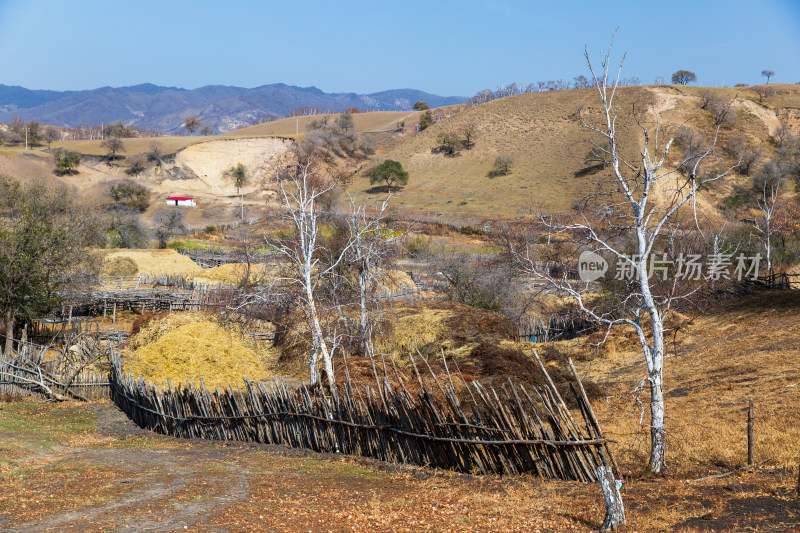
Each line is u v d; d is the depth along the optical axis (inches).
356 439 556.7
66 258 1339.8
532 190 4426.7
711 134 4687.5
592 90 6122.1
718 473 427.2
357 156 6412.4
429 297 1485.0
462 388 711.7
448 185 4965.6
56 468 520.1
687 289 727.7
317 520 350.9
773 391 644.1
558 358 967.0
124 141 6422.2
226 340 1007.6
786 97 5536.4
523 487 413.1
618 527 312.3
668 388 770.2
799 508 323.3
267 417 633.6
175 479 474.3
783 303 1122.7
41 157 5388.8
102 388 943.0
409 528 331.3
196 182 5590.6
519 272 1245.7
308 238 877.2
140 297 1546.5
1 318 1270.9
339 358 886.4
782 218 1663.4
